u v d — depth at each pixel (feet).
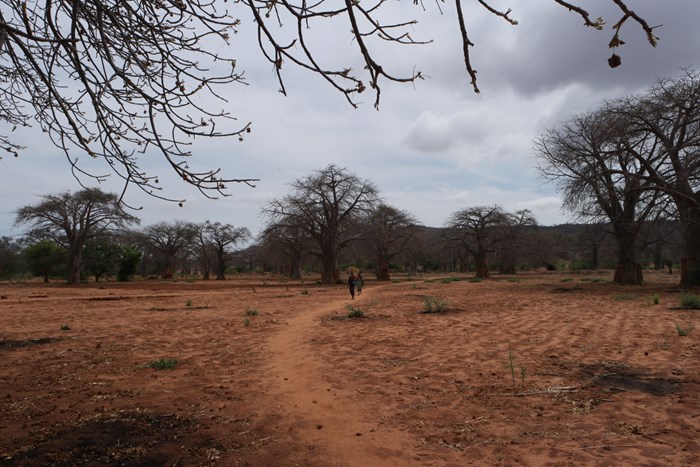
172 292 115.96
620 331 35.94
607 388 20.70
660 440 14.78
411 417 17.85
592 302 61.67
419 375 24.25
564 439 15.20
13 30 10.71
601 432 15.67
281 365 27.61
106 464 13.80
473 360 27.35
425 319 48.26
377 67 8.49
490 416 17.67
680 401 18.47
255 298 90.38
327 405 19.51
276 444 15.33
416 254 246.27
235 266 445.37
